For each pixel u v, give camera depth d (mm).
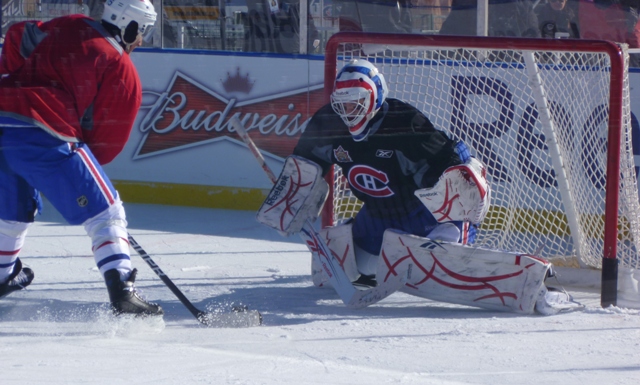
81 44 8266
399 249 9453
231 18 16516
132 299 8102
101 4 15531
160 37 17219
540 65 12109
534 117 12492
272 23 16172
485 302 9094
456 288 9195
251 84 16391
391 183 9688
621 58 8953
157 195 17906
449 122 12562
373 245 10148
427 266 9305
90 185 8109
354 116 9180
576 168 11547
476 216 9578
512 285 8930
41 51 8258
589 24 14641
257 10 16312
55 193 8102
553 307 8898
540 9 14727
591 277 10539
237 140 16906
